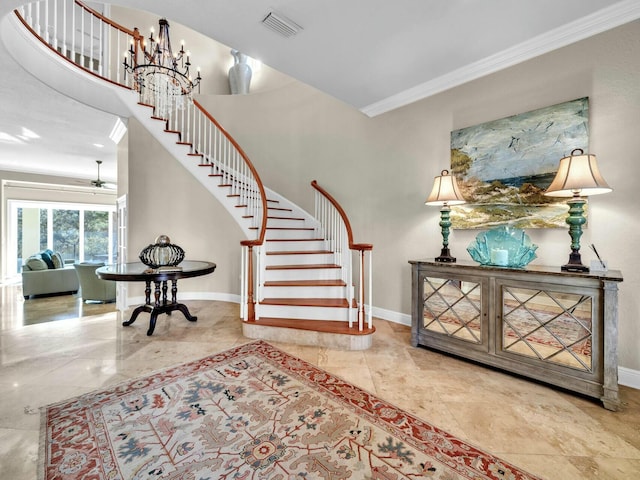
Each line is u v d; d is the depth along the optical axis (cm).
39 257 629
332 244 433
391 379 234
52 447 158
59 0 453
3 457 151
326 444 161
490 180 283
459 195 277
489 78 286
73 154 632
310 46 258
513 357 234
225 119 573
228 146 533
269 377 236
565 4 211
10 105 407
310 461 149
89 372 246
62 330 354
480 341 253
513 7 213
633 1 207
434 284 283
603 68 225
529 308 226
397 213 367
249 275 339
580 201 210
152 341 317
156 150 493
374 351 288
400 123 362
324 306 327
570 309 207
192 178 510
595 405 198
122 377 237
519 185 265
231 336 332
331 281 378
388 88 338
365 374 242
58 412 189
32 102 397
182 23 229
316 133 477
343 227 400
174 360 269
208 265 373
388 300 379
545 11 217
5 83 346
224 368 252
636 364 216
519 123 265
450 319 272
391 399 205
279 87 535
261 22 228
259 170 555
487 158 285
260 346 301
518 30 239
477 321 254
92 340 320
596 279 194
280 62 284
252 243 328
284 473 141
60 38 512
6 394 212
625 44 217
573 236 212
